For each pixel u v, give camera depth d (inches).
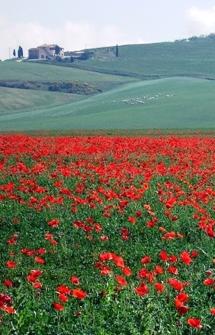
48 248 665.6
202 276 541.0
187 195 942.4
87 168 1213.1
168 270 516.4
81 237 708.7
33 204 834.8
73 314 421.1
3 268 599.8
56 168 1218.0
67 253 657.0
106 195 845.8
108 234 721.6
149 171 1125.7
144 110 6314.0
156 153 1497.3
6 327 397.7
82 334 387.5
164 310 429.1
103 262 587.2
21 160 1392.7
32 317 402.0
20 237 721.0
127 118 5787.4
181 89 7775.6
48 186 1024.9
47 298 478.0
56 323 407.5
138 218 775.7
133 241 706.8
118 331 388.8
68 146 1590.8
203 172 1139.3
